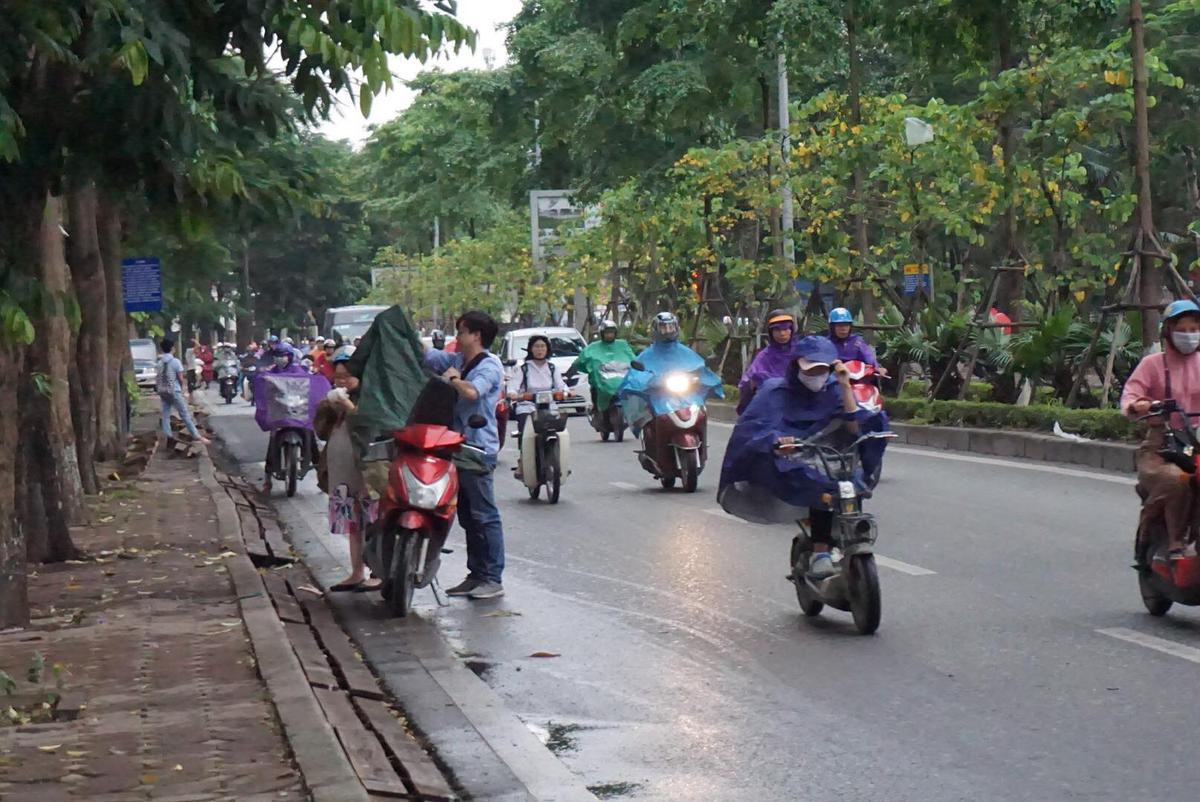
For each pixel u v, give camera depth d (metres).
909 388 27.77
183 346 79.31
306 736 6.81
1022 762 6.54
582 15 39.31
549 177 52.75
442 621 10.47
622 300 48.94
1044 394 23.03
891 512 14.91
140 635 9.52
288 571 13.06
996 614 9.78
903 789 6.25
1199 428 9.28
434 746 7.22
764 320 33.81
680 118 36.12
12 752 6.74
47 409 13.32
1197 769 6.31
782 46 28.39
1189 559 8.93
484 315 11.20
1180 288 19.25
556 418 17.22
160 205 10.52
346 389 11.70
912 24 24.89
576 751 7.07
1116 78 22.14
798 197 31.41
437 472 10.69
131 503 18.09
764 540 13.62
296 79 9.86
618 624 10.09
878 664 8.54
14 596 10.11
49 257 17.14
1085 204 27.42
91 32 9.52
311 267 85.69
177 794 6.07
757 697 7.93
